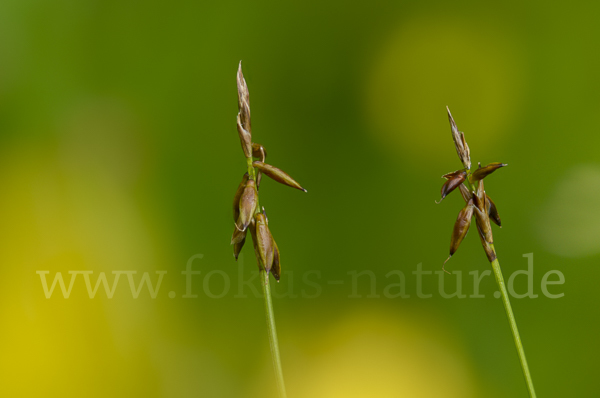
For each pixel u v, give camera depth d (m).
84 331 0.38
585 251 0.41
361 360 0.40
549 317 0.40
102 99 0.42
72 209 0.39
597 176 0.42
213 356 0.40
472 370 0.40
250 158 0.26
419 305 0.42
